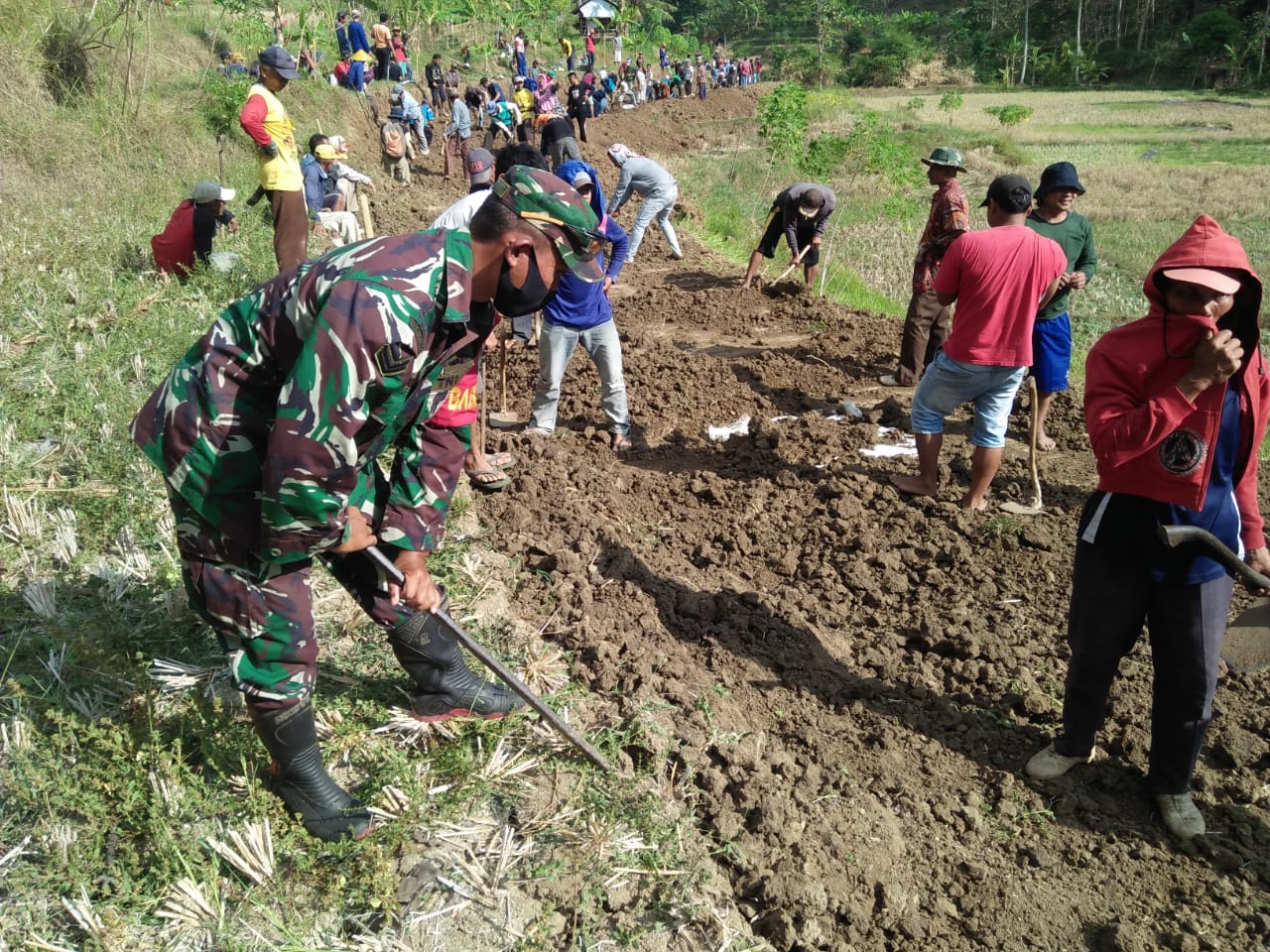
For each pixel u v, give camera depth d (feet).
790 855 10.77
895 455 20.99
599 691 12.48
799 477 19.88
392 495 10.25
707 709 12.41
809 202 33.47
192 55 58.49
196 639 12.53
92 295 24.13
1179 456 10.22
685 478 19.65
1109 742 12.77
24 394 18.34
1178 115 144.56
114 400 17.80
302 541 8.19
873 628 15.15
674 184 39.01
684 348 28.99
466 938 9.32
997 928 10.36
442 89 86.94
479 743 11.20
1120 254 65.77
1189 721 11.06
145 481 15.83
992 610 15.62
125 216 33.09
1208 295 9.57
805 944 9.87
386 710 11.68
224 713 10.56
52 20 43.86
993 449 17.84
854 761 12.30
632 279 37.65
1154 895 10.80
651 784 11.19
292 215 26.89
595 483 18.57
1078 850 11.29
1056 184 19.75
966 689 13.73
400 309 7.72
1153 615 11.02
